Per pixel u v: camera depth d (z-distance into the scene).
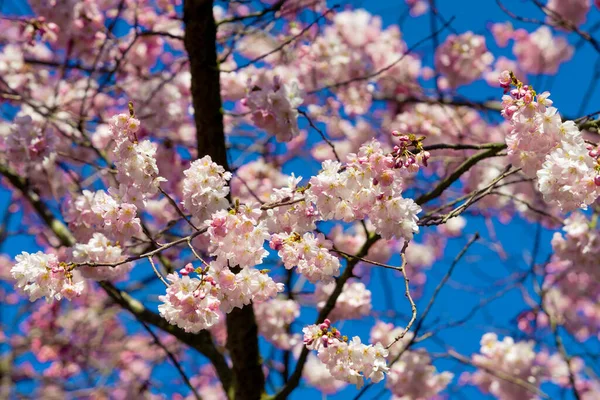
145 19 7.35
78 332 8.62
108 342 9.12
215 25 5.49
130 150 3.68
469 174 7.67
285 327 6.82
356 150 7.95
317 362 7.72
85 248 4.27
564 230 6.08
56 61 7.70
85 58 7.13
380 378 3.54
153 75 7.23
